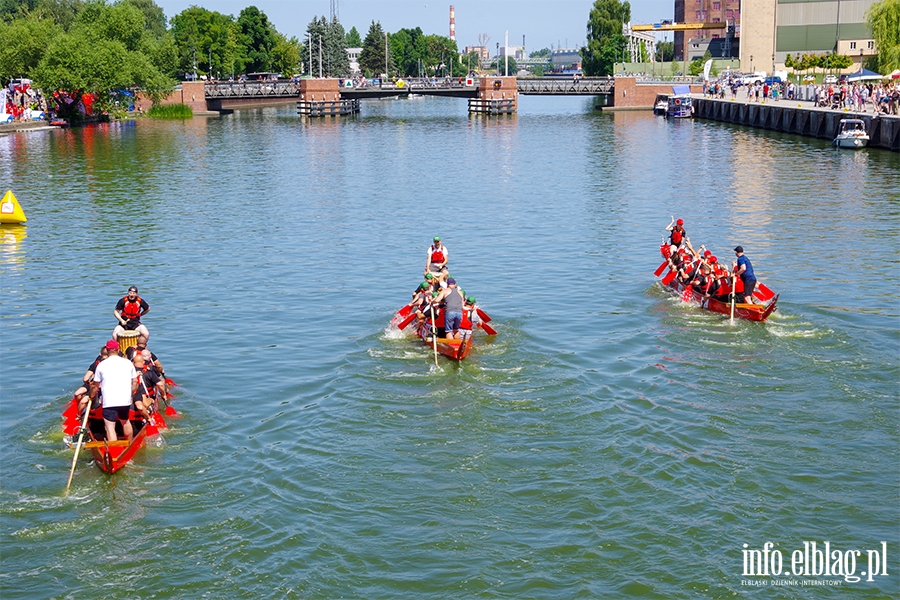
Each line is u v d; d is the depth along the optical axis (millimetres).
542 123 115688
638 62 175250
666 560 13727
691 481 15906
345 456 16875
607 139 87812
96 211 45625
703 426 18000
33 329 24812
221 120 124062
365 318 25422
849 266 30703
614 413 18656
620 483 15859
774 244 34656
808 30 141875
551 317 25312
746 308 24438
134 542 14156
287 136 95750
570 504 15219
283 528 14516
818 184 51281
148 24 176625
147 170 63688
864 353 21828
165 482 15891
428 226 40469
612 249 34625
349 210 45438
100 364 16500
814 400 19203
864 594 13023
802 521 14727
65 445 17266
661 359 21719
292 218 43062
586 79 142875
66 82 104000
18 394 19828
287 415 18656
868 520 14750
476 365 21391
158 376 18812
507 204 46875
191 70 161500
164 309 26688
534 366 21312
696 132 94750
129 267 32375
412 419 18469
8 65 108000
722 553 13898
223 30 167125
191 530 14453
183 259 33656
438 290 23359
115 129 103875
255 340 23547
